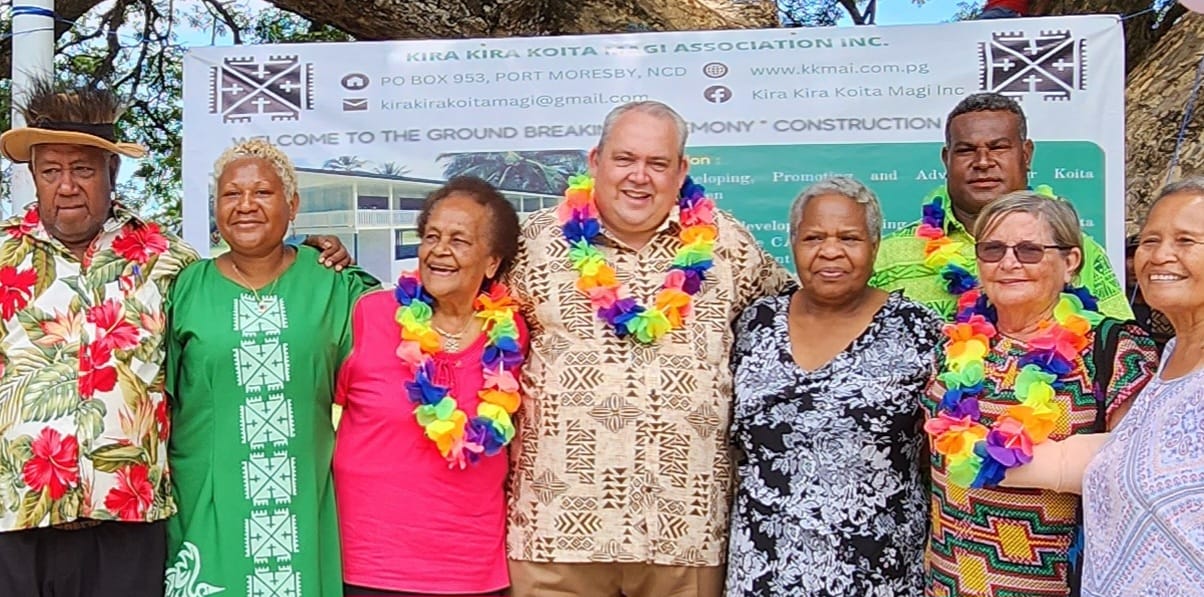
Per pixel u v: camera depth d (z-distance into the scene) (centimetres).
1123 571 204
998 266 240
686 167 301
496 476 283
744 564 261
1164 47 500
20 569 266
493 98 409
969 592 239
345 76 414
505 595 281
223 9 798
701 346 279
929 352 260
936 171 395
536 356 287
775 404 262
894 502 254
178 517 281
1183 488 196
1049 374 233
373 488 277
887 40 396
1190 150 459
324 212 416
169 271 289
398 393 279
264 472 277
